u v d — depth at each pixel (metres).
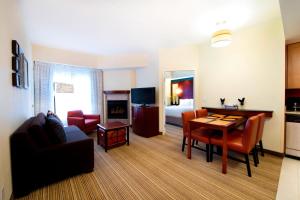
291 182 2.09
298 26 2.27
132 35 3.44
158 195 1.87
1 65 1.50
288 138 2.84
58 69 4.48
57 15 2.53
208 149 2.73
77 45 4.06
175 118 5.71
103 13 2.48
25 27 2.75
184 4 2.26
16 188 1.79
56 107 4.57
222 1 2.20
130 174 2.34
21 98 2.36
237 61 3.42
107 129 3.27
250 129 2.15
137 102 4.95
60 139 2.17
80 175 2.31
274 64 2.91
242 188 1.97
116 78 5.57
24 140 1.81
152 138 4.20
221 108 3.62
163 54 4.46
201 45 4.17
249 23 2.97
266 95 3.03
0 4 1.51
